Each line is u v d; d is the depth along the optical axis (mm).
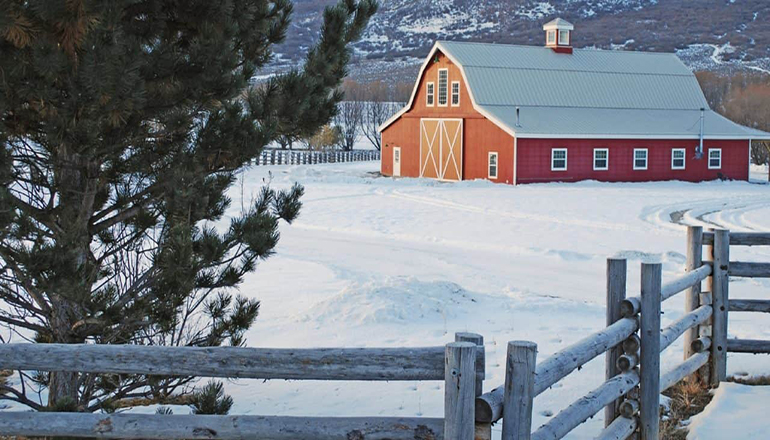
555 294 19891
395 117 67875
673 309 17375
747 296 19734
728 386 11125
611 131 58625
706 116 66375
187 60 8750
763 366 12320
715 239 11500
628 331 8500
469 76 60656
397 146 68312
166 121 8914
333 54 10336
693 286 11383
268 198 10219
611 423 8758
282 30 10359
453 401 5523
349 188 52844
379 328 14836
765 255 25734
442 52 62844
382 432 5770
